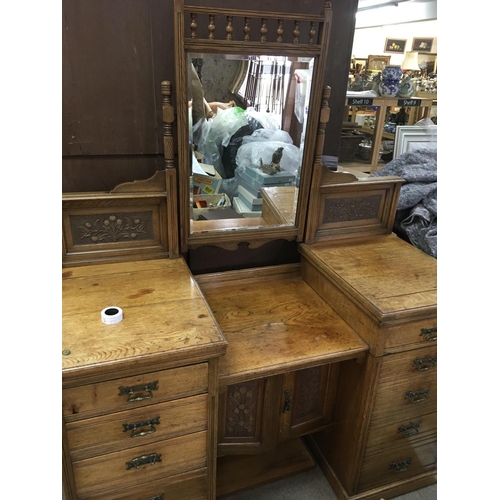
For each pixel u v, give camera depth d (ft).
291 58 4.02
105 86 3.89
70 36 3.64
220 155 4.20
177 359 3.15
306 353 3.86
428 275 4.35
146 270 4.22
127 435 3.35
